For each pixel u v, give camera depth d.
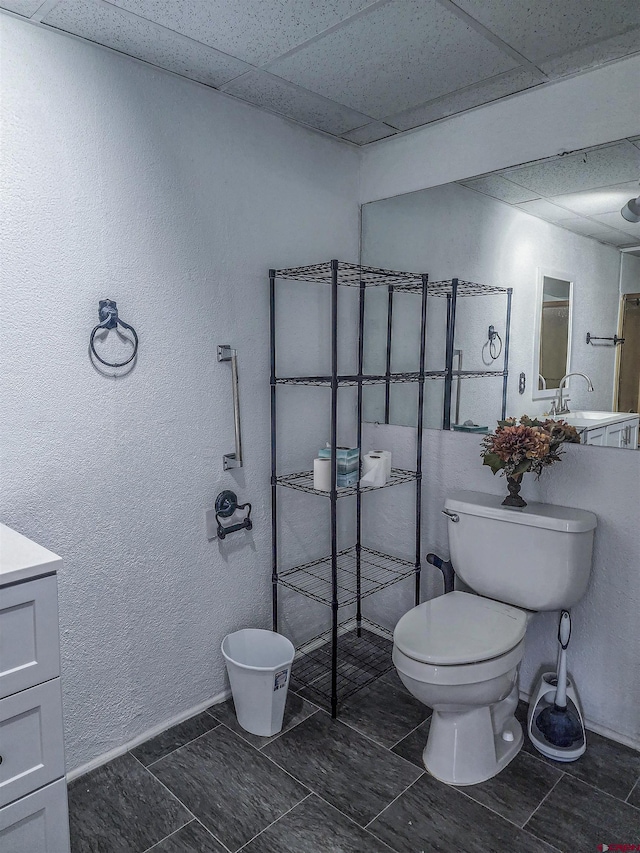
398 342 2.50
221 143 2.02
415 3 1.46
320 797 1.75
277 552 2.40
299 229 2.33
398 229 2.46
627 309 1.83
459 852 1.56
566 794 1.76
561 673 1.94
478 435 2.26
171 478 1.99
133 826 1.65
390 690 2.31
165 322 1.92
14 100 1.53
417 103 2.09
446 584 2.25
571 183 1.94
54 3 1.45
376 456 2.35
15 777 1.28
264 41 1.65
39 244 1.61
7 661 1.24
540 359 2.04
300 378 2.19
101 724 1.89
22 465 1.64
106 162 1.73
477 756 1.82
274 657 2.26
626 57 1.77
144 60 1.76
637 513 1.88
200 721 2.11
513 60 1.78
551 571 1.91
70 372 1.71
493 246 2.15
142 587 1.95
